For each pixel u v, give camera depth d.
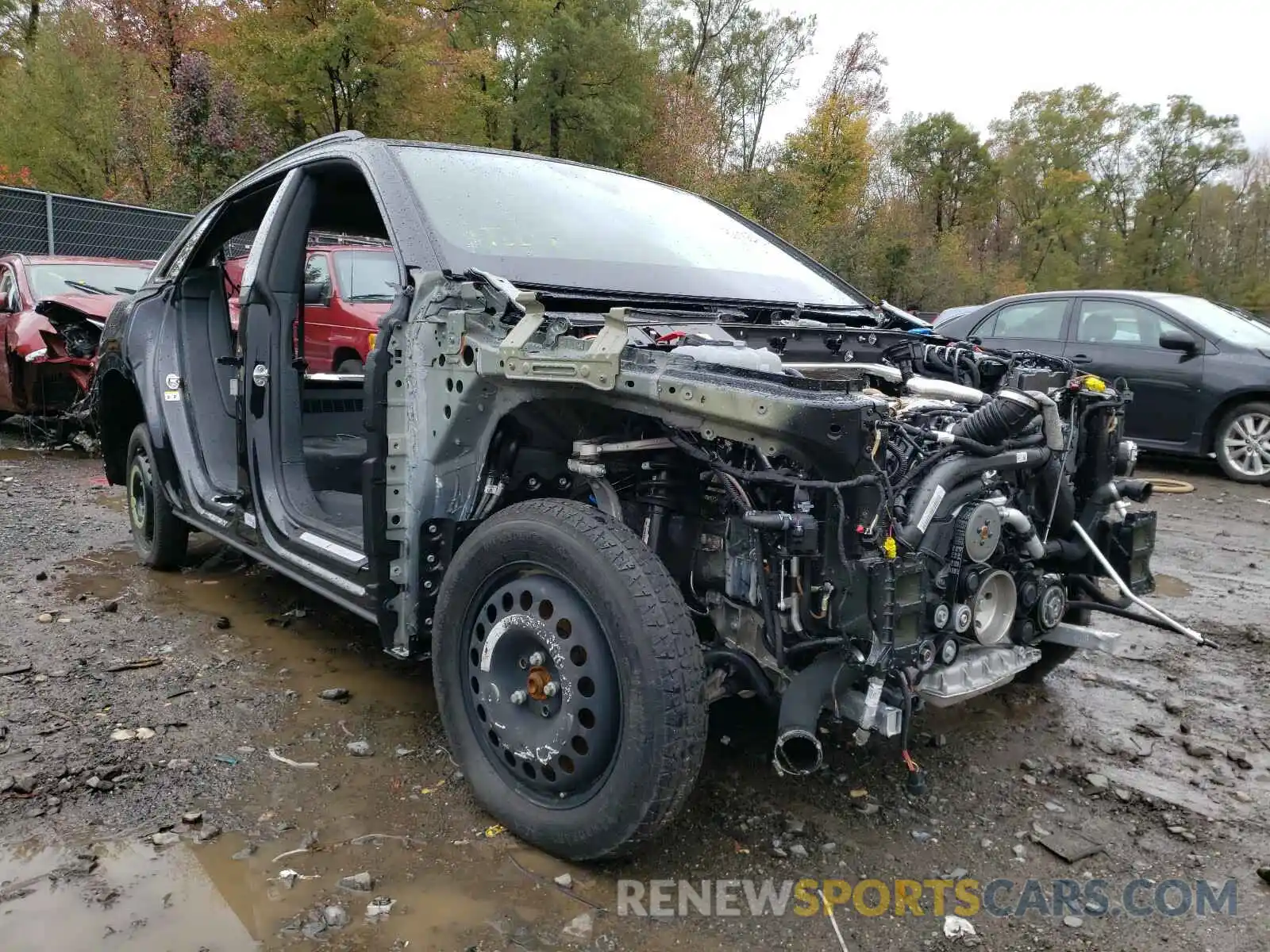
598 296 3.02
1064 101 54.97
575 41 27.84
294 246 3.68
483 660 2.54
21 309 8.57
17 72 20.20
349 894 2.29
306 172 3.68
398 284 2.88
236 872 2.38
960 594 2.47
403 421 2.82
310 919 2.20
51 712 3.23
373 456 2.78
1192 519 6.98
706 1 41.03
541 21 27.66
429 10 23.94
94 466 8.11
